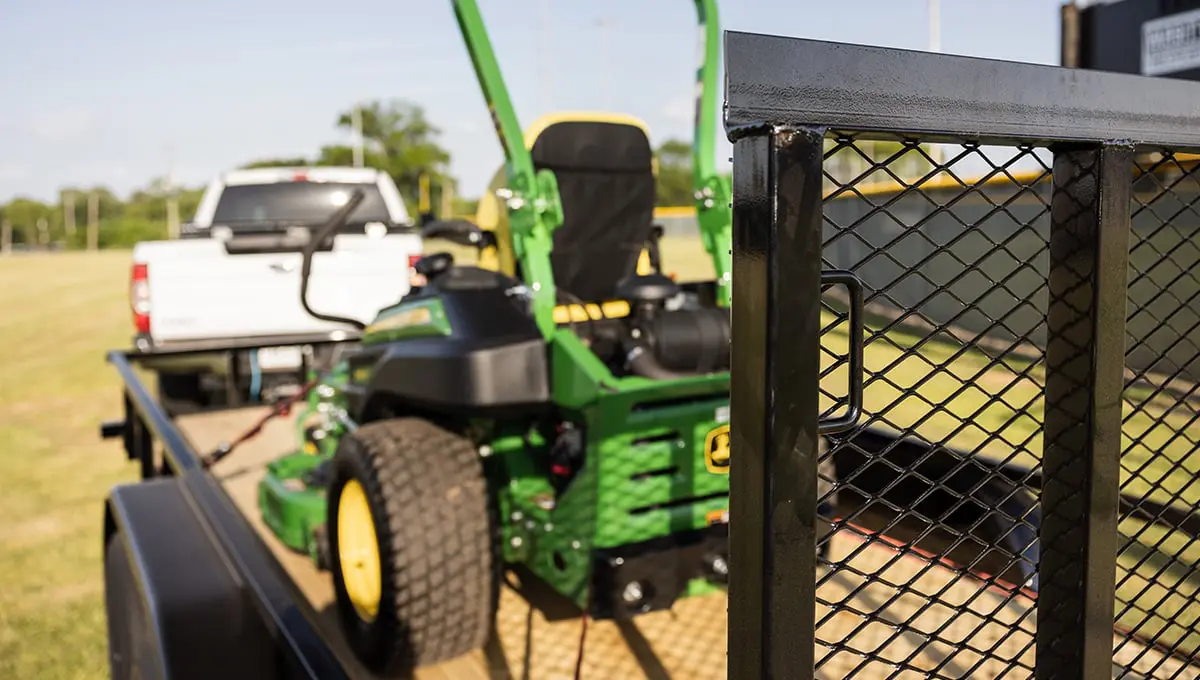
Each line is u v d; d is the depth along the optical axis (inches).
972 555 96.6
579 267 116.8
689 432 98.3
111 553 123.8
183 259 248.8
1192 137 43.2
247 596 85.7
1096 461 41.1
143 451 173.3
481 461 100.7
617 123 114.9
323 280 255.6
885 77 34.6
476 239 117.5
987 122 37.2
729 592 35.2
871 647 88.2
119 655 120.2
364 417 120.5
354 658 103.7
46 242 4333.2
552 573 102.7
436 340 99.3
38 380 456.1
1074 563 42.1
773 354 32.2
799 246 32.4
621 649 102.7
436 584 92.6
